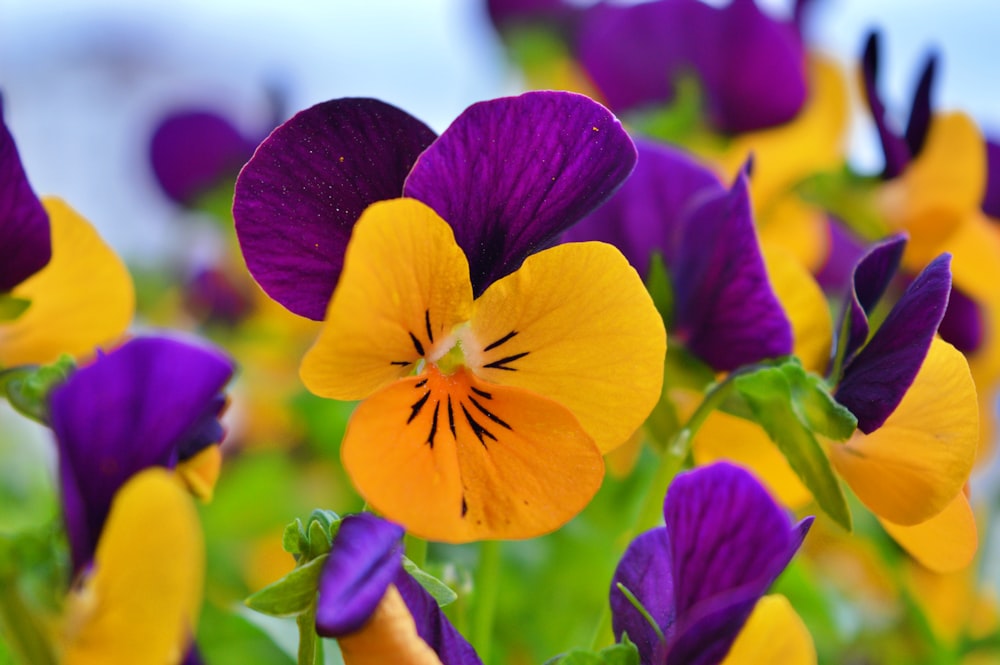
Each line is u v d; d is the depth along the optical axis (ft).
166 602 0.69
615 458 1.06
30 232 0.83
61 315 0.89
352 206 0.81
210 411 0.80
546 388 0.79
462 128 0.78
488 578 0.93
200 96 1.88
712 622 0.76
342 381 0.76
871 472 0.85
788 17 1.41
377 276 0.75
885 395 0.83
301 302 0.81
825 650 1.24
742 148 1.40
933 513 0.84
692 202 0.96
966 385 0.83
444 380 0.79
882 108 1.08
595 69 1.41
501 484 0.77
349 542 0.75
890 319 0.84
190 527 0.69
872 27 1.06
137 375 0.74
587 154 0.80
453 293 0.78
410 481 0.76
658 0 1.34
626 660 0.79
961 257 1.21
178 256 1.76
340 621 0.72
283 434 1.52
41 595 0.74
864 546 1.29
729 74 1.34
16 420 1.77
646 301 0.78
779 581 1.07
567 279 0.79
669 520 0.78
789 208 1.29
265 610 0.76
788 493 0.94
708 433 0.93
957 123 1.18
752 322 0.89
